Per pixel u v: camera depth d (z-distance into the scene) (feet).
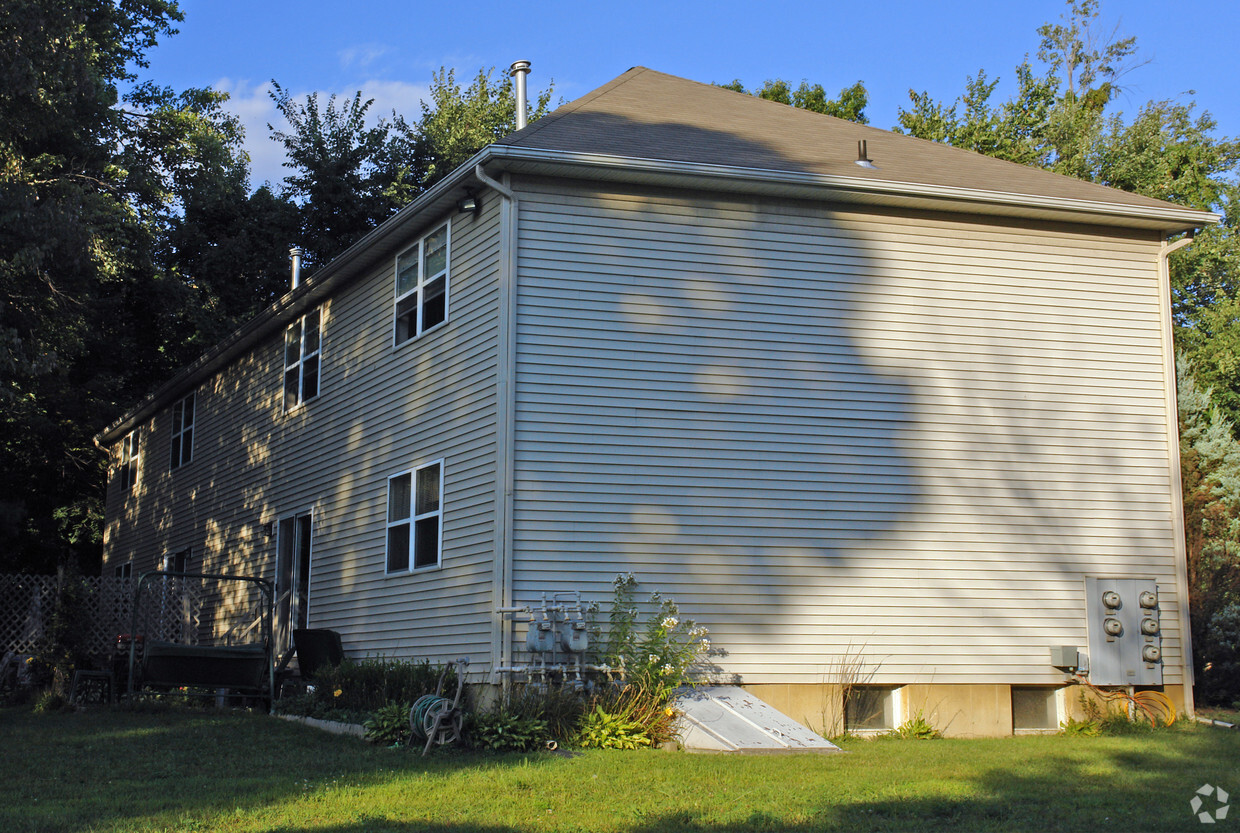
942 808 24.72
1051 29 117.50
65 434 90.89
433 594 42.45
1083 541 44.73
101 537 106.32
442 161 112.98
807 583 41.06
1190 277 94.22
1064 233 47.03
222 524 67.15
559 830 22.09
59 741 35.76
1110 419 46.09
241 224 101.19
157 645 47.16
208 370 71.97
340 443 52.60
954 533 43.09
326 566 52.13
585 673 37.81
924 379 43.91
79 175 70.23
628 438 40.04
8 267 54.24
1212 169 102.06
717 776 28.68
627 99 52.54
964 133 105.70
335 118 109.81
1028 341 45.55
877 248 44.32
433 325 45.27
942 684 41.88
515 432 39.01
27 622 55.83
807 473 41.73
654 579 39.37
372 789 26.30
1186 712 44.86
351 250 50.19
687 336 41.37
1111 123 102.89
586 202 41.32
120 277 84.74
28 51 54.60
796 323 42.70
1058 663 42.86
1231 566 57.11
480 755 32.09
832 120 58.90
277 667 53.31
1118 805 25.40
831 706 40.45
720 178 41.34
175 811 23.77
